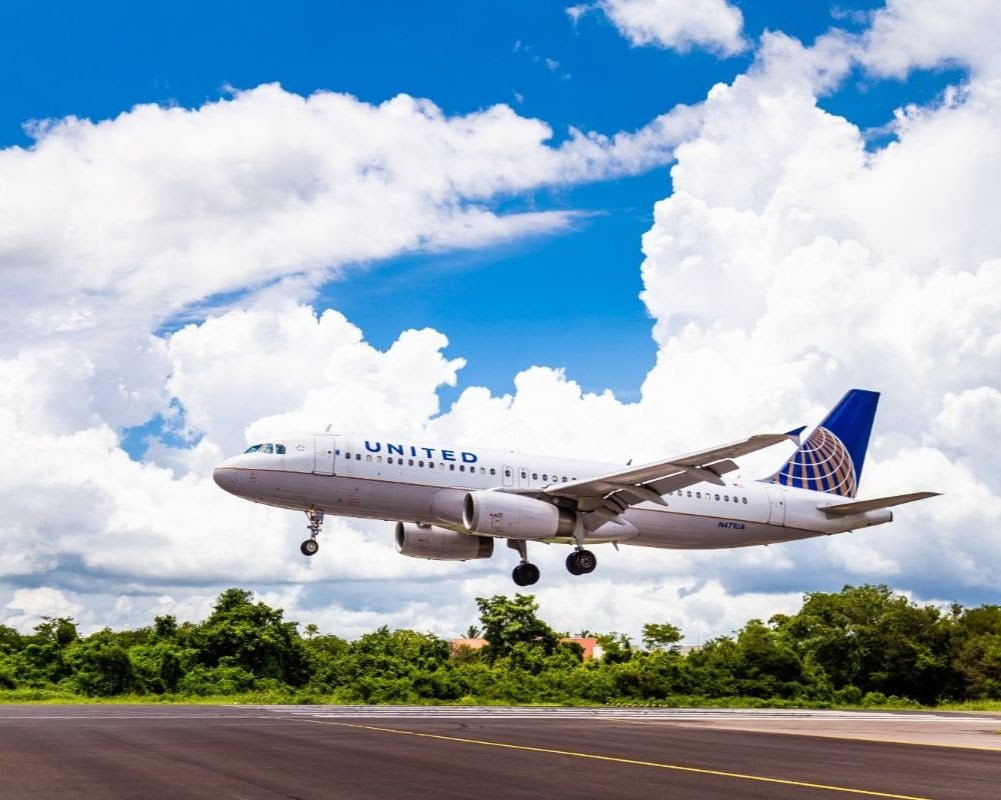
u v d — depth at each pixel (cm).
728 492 4050
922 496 4044
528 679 4616
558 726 2352
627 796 1162
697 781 1311
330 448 3438
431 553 3841
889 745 2027
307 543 3538
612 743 1875
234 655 4538
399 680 4109
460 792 1168
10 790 1148
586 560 3738
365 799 1103
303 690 4359
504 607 6450
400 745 1727
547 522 3478
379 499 3469
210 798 1091
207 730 2025
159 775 1287
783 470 4306
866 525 4344
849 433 4456
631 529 3812
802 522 4188
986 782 1384
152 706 3170
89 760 1453
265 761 1454
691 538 3984
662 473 3400
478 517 3384
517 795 1154
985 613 8744
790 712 3906
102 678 4053
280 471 3381
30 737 1827
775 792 1219
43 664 4225
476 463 3609
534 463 3700
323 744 1727
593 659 6412
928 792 1257
